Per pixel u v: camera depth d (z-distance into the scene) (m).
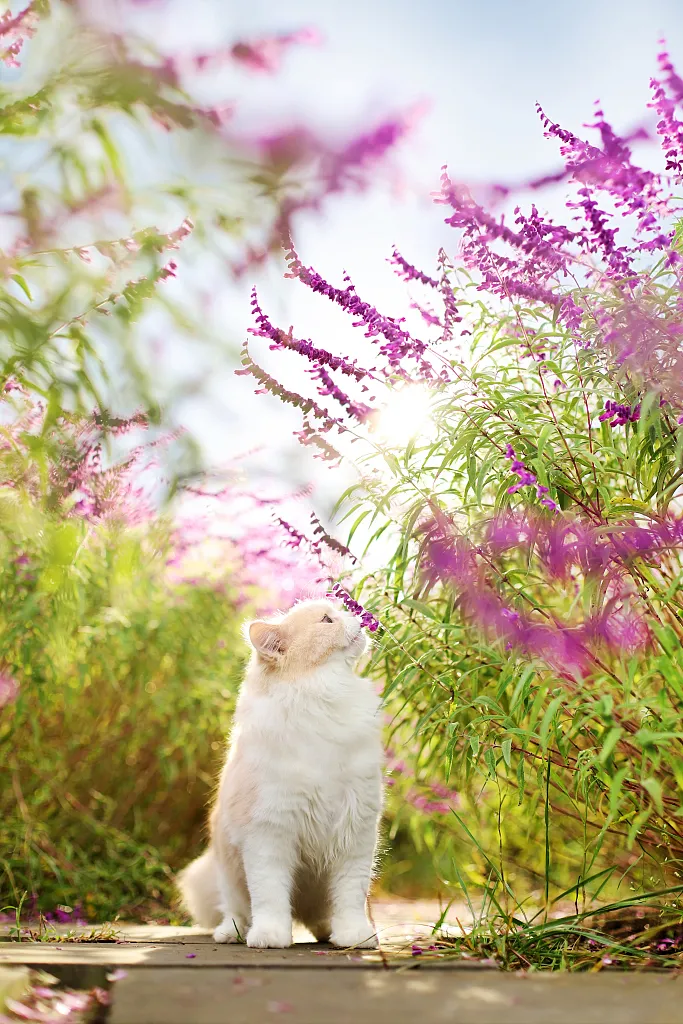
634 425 2.58
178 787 4.71
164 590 4.52
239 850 2.65
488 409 2.59
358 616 2.78
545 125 2.41
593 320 2.56
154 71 1.62
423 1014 1.66
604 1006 1.71
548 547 2.50
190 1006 1.72
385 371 2.73
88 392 2.59
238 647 4.54
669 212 2.57
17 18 2.17
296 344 2.66
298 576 4.07
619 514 2.54
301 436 2.71
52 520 3.01
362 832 2.60
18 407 2.86
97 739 4.52
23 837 3.99
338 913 2.58
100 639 4.25
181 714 4.59
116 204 2.10
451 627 2.57
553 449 2.64
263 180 1.29
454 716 2.74
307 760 2.55
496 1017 1.63
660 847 2.81
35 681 3.70
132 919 3.89
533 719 2.25
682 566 2.49
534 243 2.56
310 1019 1.63
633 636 2.46
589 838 3.19
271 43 1.58
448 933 2.71
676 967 2.19
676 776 2.20
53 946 2.56
